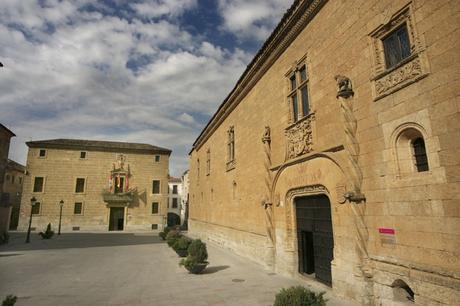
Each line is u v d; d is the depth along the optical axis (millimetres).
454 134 4699
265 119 12844
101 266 13312
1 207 24203
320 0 8742
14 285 9695
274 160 11758
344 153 7473
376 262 6238
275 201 11500
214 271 11648
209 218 23859
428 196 5117
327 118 8289
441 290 4766
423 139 5418
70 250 19562
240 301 7551
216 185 21891
